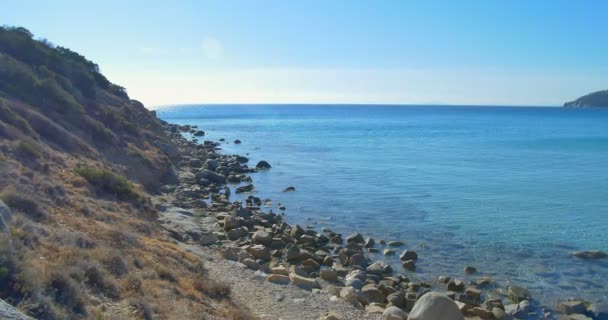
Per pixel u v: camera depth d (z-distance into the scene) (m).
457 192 38.53
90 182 23.06
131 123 44.56
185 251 18.50
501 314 16.31
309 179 44.34
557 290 19.17
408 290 18.61
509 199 35.94
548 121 154.38
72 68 46.56
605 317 16.77
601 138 87.88
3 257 8.82
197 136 89.56
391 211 32.16
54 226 14.17
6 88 31.48
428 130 113.75
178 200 31.12
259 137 92.00
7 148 21.50
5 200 14.09
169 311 11.06
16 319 6.50
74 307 9.23
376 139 88.38
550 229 27.97
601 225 28.84
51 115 31.95
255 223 26.66
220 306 13.16
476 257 23.03
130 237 16.00
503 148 71.88
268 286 16.81
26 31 46.81
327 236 25.80
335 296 16.67
